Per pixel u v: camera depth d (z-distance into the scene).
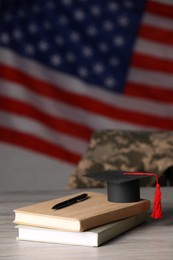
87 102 3.74
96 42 3.76
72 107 3.74
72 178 2.55
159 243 1.27
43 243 1.29
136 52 3.74
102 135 2.62
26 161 3.73
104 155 2.56
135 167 2.51
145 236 1.33
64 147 3.73
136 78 3.74
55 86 3.74
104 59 3.75
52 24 3.76
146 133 2.61
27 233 1.31
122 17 3.75
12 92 3.71
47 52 3.74
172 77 3.73
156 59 3.73
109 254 1.19
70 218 1.25
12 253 1.22
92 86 3.75
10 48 3.72
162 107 3.73
